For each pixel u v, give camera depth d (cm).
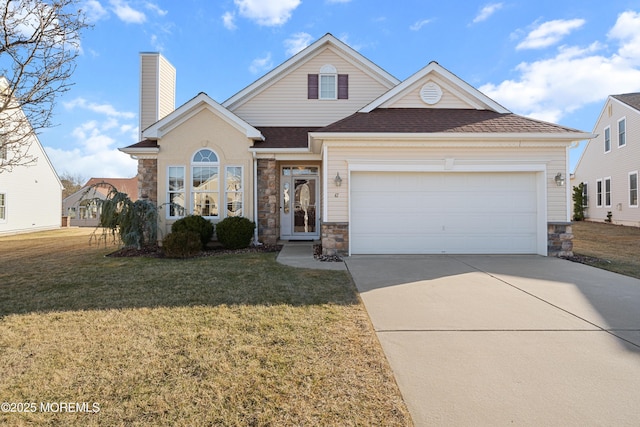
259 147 1063
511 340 354
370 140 873
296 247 1037
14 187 1892
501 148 887
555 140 875
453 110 1026
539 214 892
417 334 368
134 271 681
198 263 770
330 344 340
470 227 905
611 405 243
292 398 251
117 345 336
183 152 1051
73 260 828
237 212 1070
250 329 377
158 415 232
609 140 2044
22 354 317
